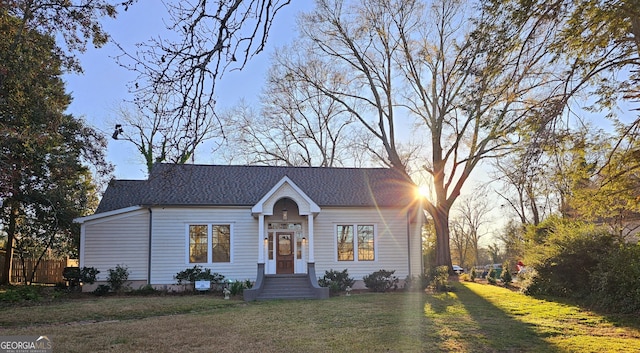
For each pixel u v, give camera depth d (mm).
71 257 28578
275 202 22656
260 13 4820
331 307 16141
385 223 25109
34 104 18781
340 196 25438
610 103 9977
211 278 22453
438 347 9578
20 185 20047
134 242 22719
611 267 15336
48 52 18781
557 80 8414
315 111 40125
